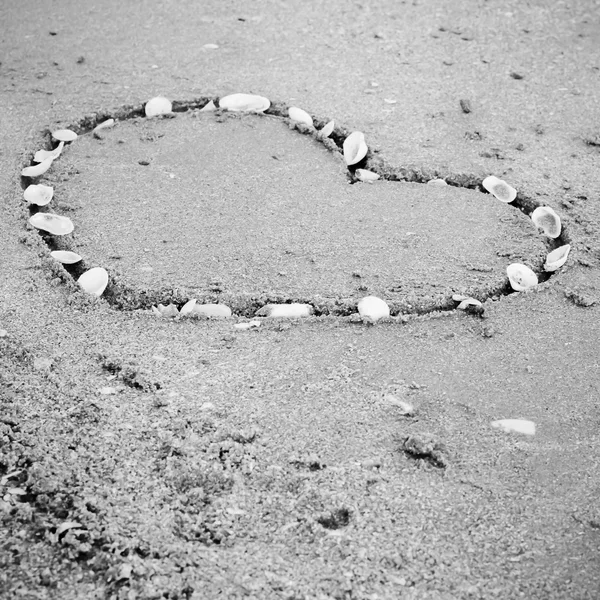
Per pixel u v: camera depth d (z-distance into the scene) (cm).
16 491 67
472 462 69
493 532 65
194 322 80
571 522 66
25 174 96
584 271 86
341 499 67
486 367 77
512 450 70
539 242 89
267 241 89
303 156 101
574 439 71
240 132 104
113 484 67
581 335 80
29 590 63
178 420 71
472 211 93
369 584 63
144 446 70
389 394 74
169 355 77
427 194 95
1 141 101
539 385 75
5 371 75
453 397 74
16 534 65
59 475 68
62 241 89
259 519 66
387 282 84
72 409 72
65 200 94
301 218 92
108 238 89
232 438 70
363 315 81
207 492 67
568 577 63
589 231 90
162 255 87
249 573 63
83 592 63
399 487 68
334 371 76
